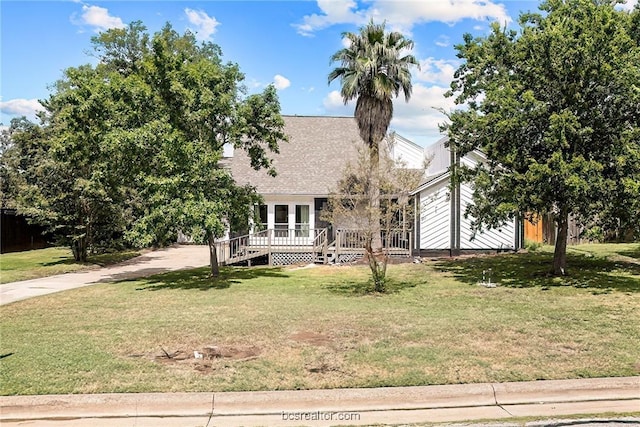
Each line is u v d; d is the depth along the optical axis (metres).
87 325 8.89
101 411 4.98
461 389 5.29
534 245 21.39
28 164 28.00
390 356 6.48
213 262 16.41
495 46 13.86
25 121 46.06
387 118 20.55
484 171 13.75
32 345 7.35
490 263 17.97
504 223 14.56
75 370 6.05
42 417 4.92
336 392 5.19
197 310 10.30
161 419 4.88
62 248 29.61
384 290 12.80
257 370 5.96
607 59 11.87
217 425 4.73
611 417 4.84
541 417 4.86
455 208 21.70
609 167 12.05
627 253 18.52
